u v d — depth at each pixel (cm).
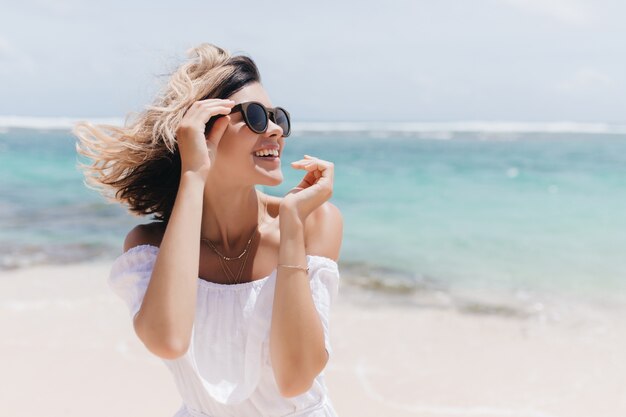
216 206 229
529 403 488
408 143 5931
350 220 1341
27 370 544
